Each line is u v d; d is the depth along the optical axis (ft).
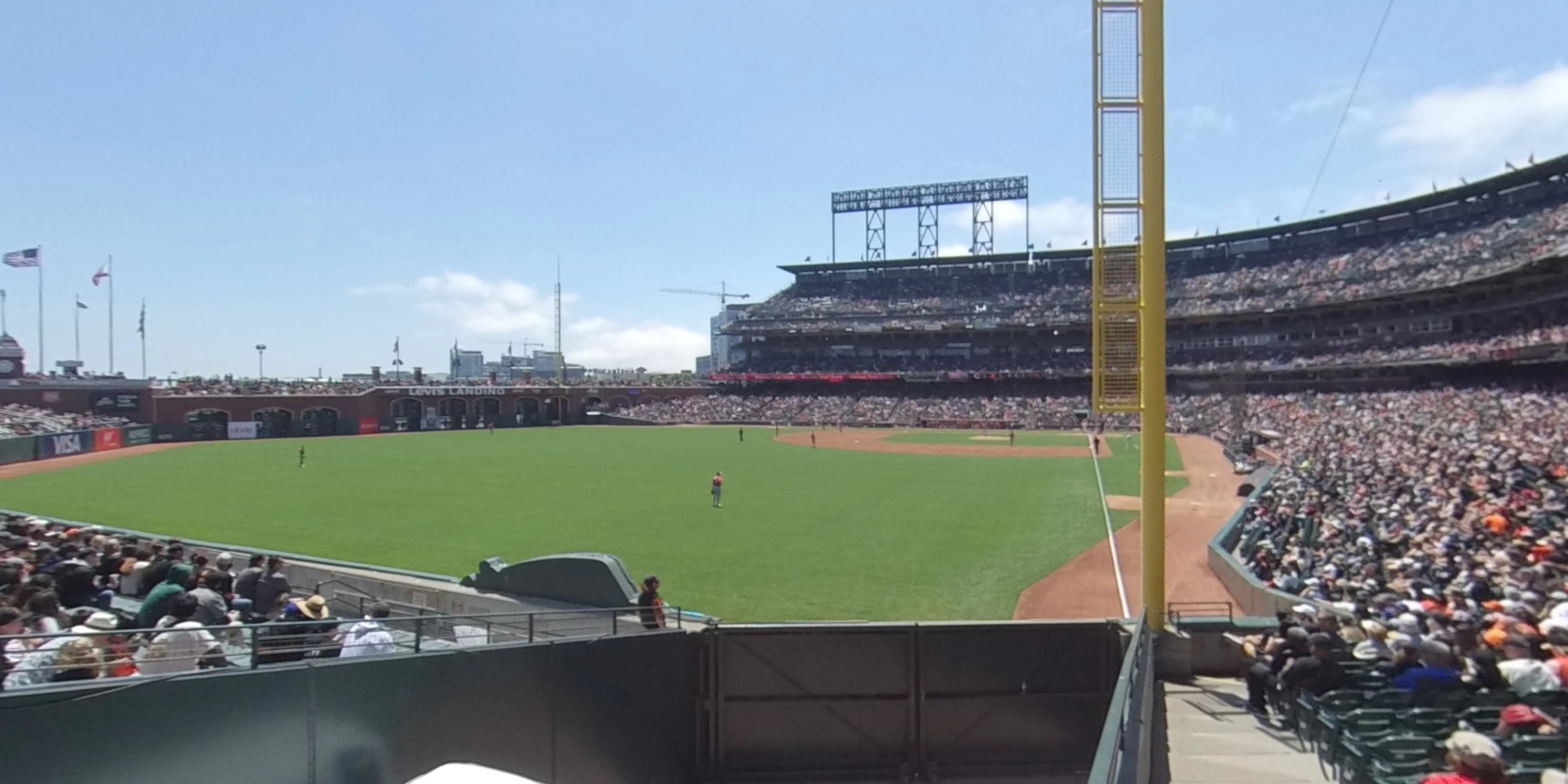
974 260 385.29
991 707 36.45
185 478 161.38
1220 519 113.09
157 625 32.68
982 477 161.58
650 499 130.93
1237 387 280.10
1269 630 38.63
